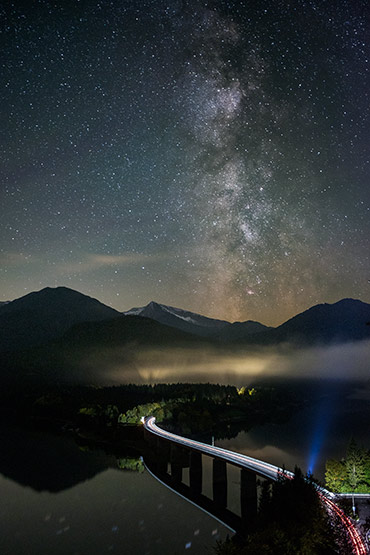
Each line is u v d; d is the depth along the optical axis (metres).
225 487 103.19
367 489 78.31
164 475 124.00
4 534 85.12
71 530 86.25
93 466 134.38
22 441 172.88
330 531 53.97
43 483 116.81
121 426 190.00
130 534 83.38
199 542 78.62
